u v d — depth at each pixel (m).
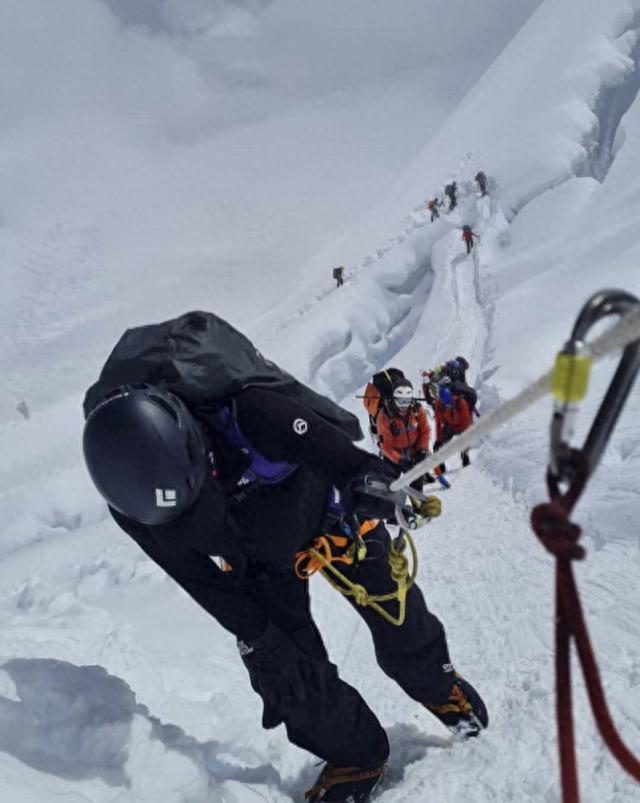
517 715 3.08
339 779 2.87
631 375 1.05
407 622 2.97
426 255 47.47
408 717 3.62
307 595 2.84
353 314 45.38
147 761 2.74
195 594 2.58
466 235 44.94
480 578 5.55
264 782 3.12
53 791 2.42
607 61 58.91
